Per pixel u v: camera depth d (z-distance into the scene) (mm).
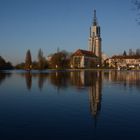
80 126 16375
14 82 55969
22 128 15992
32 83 52406
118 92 35281
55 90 38062
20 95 32406
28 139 13883
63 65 192250
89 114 20109
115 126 16359
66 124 16938
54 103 25672
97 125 16625
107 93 34094
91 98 29219
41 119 18422
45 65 184125
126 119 18266
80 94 33000
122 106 23734
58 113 20562
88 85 46875
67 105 24406
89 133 14883
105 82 54750
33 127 16203
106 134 14680
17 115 19859
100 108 22750
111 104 24938
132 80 61812
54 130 15508
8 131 15312
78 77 74875
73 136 14352
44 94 33219
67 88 41062
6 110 22000
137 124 16812
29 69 179250
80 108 22797
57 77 75188
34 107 23438
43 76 82250
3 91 37312
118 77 75375
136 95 31969
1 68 189250
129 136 14305
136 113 20406
